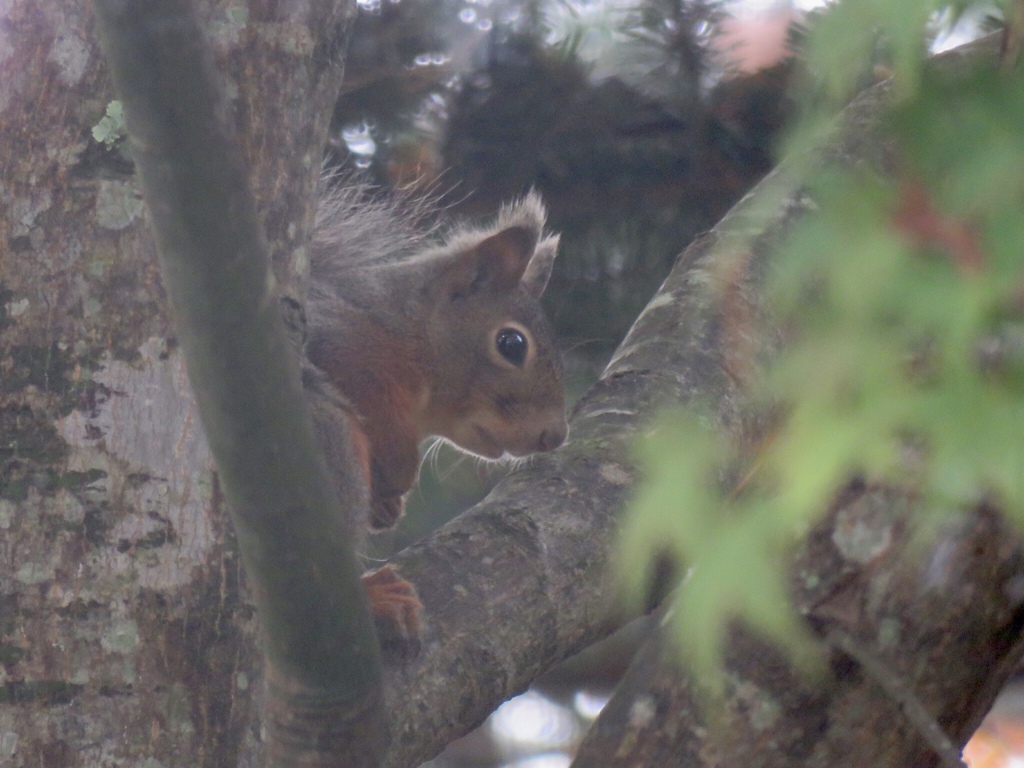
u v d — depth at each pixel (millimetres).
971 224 2236
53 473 4805
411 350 8688
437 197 9555
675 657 4727
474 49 8953
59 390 4863
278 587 3893
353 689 4145
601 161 9094
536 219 8969
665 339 7348
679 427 3049
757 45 8523
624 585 3266
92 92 5016
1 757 4574
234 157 3469
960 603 4309
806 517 4340
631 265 9508
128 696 4707
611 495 6582
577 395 9969
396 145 9398
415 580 5992
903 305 2277
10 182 4953
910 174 2279
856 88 2498
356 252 9117
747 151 8812
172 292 3566
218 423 3676
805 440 2561
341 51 5840
